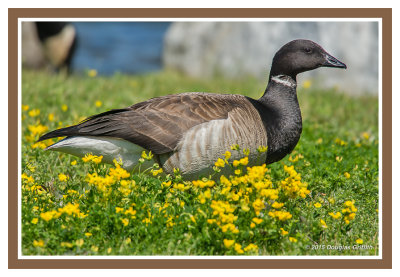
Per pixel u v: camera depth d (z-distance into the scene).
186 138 10.55
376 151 14.91
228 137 10.65
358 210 10.88
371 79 27.22
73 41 30.16
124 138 10.70
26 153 12.60
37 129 13.45
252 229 9.10
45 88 19.70
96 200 9.43
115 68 44.72
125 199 9.34
